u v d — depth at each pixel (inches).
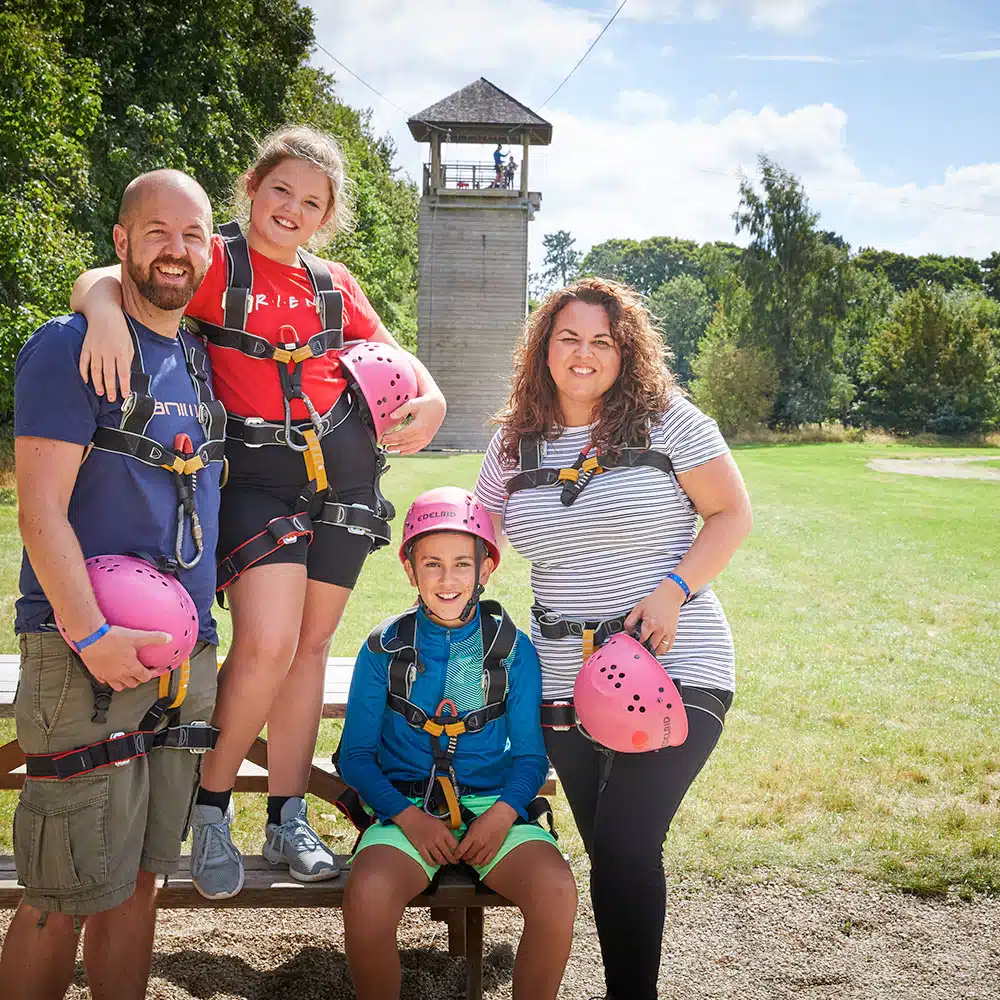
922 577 487.5
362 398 118.4
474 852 109.7
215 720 113.5
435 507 118.8
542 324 124.2
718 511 119.4
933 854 169.2
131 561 95.3
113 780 96.0
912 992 130.6
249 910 151.9
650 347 121.4
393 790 113.7
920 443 2183.8
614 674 107.7
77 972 130.6
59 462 92.4
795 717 254.8
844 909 152.2
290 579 113.0
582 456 120.4
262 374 113.3
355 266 1270.9
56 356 93.3
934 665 316.2
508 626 119.3
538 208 1627.7
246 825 180.7
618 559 118.6
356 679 120.2
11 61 665.6
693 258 4817.9
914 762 220.5
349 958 107.1
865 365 2453.2
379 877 106.1
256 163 117.6
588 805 120.0
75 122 722.2
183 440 99.6
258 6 1101.7
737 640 346.9
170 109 861.2
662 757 110.9
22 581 101.0
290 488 115.1
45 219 661.3
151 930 105.0
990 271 3875.5
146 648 91.8
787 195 2330.2
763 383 2263.8
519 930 147.9
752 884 159.9
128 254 98.0
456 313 1630.2
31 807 95.8
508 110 1600.6
